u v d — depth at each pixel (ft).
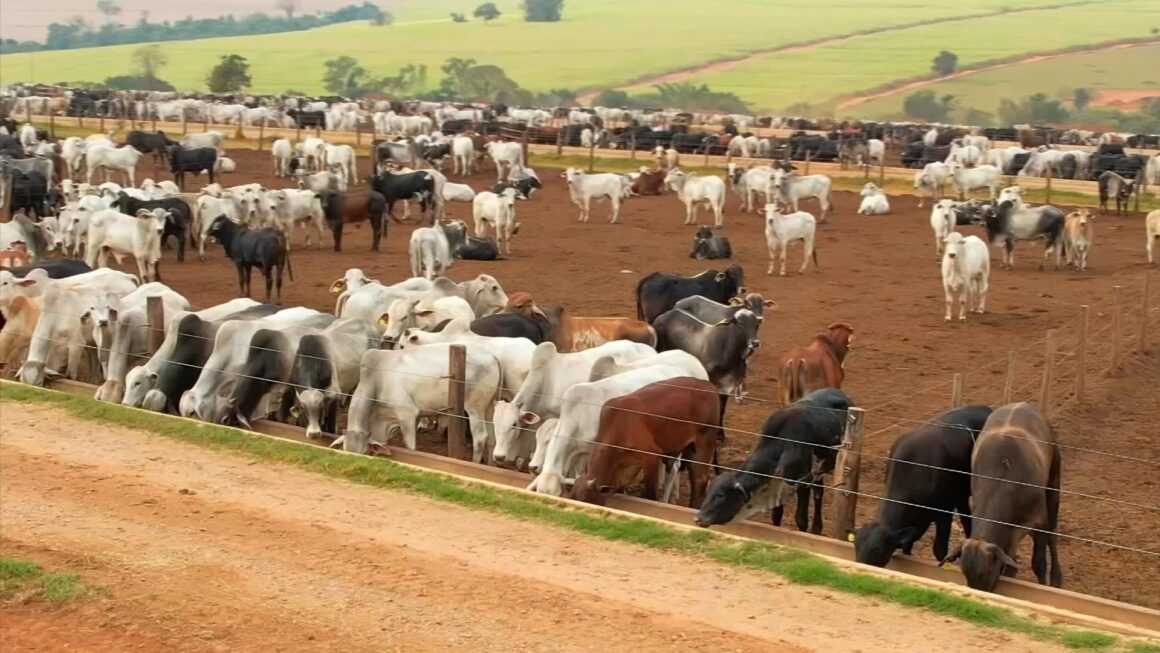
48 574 39.91
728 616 38.52
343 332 61.11
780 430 47.16
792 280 111.04
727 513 46.29
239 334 60.34
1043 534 43.21
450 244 106.01
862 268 118.42
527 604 38.93
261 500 48.78
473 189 177.27
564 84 646.74
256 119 260.62
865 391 72.28
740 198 167.32
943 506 44.73
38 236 103.91
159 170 188.03
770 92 599.98
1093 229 147.02
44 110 281.13
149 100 305.73
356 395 55.98
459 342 58.54
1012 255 119.96
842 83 609.42
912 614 38.88
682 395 49.65
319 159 181.68
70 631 36.45
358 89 621.31
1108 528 51.29
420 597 39.37
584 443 50.03
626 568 42.45
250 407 59.67
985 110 532.73
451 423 55.88
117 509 47.19
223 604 38.42
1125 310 98.68
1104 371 78.23
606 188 147.33
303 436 58.54
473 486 50.39
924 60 654.12
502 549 43.96
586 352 55.98
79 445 55.57
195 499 48.57
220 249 123.13
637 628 37.35
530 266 115.14
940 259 123.24
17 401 62.54
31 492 48.93
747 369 77.25
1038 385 74.13
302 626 37.01
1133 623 39.63
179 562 41.81
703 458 51.01
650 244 130.93
